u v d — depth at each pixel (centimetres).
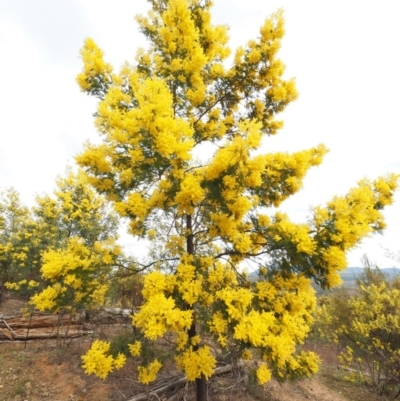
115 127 387
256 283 428
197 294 377
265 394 624
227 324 355
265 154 395
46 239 1101
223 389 553
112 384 577
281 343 339
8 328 812
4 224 1314
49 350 734
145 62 546
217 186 361
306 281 394
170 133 351
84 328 877
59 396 537
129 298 802
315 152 432
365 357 823
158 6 587
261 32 524
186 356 379
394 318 750
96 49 473
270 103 546
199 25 544
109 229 1119
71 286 418
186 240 492
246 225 459
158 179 430
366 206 358
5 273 1185
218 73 529
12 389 555
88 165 418
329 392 740
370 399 727
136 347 372
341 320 914
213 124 542
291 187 408
